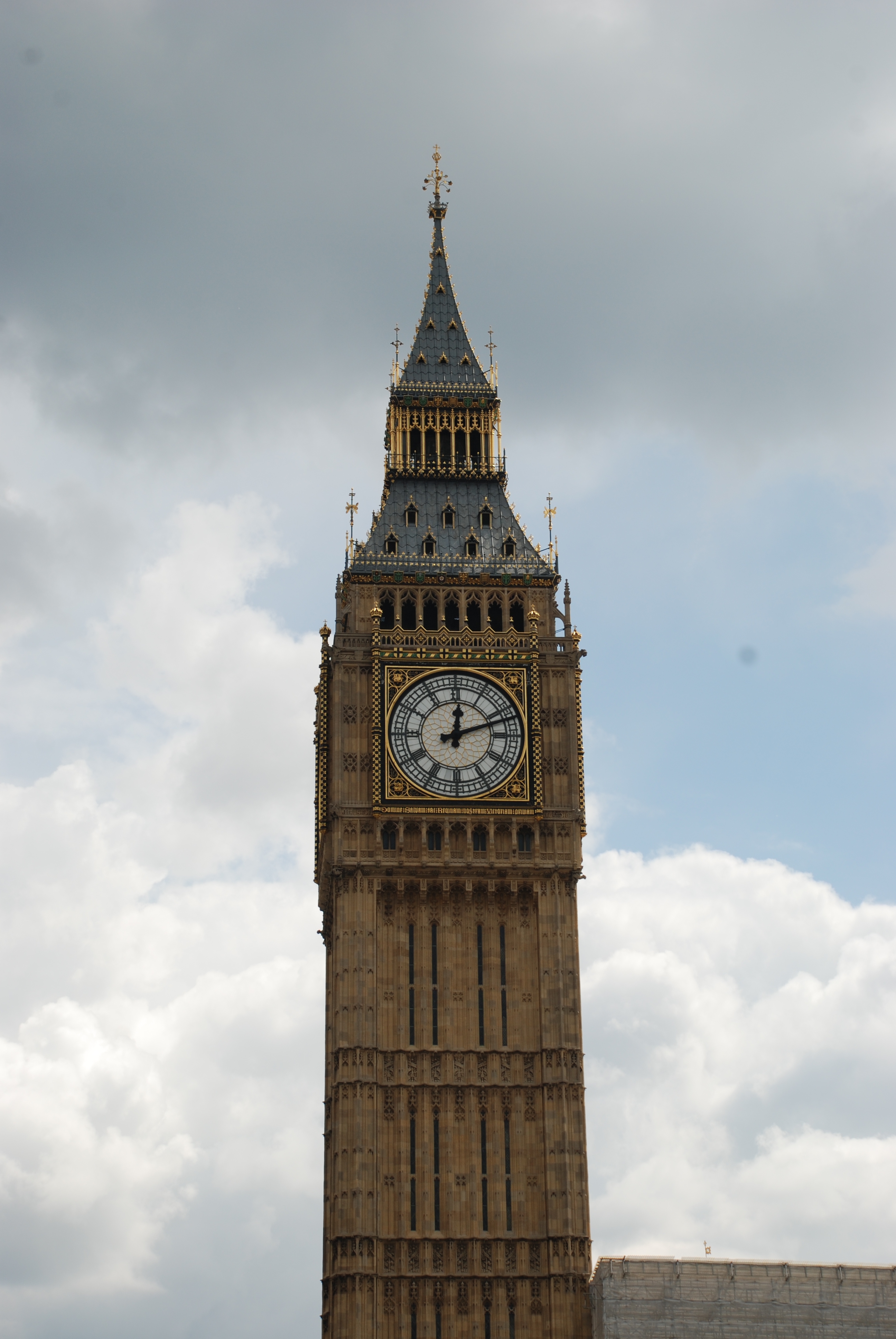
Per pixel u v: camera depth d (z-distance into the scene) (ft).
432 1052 420.77
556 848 436.76
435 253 505.25
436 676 444.14
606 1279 389.80
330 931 448.65
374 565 456.45
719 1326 387.96
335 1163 417.90
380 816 433.89
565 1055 421.18
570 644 452.76
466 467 476.54
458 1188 411.75
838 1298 391.45
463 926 431.84
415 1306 403.54
